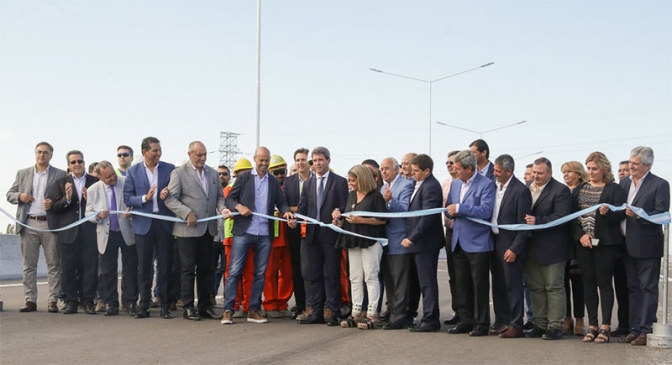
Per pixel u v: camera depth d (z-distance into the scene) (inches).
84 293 403.9
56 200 397.7
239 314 400.8
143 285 384.5
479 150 365.1
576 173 333.4
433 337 324.2
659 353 283.7
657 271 306.8
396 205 353.4
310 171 415.2
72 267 400.2
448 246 362.6
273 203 376.8
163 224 385.1
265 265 374.9
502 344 304.5
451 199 345.1
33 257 405.1
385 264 364.8
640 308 312.2
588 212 314.0
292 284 411.8
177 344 297.7
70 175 405.1
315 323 370.9
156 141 393.1
